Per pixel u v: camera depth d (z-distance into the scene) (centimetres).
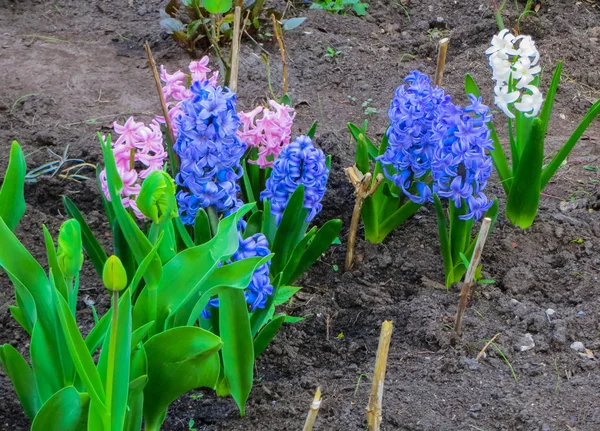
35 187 200
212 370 145
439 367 166
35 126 218
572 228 192
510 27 265
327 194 200
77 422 138
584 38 257
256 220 167
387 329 140
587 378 165
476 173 168
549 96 185
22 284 138
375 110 228
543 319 174
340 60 253
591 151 214
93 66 246
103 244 189
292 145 161
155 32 267
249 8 253
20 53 250
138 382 140
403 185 179
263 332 156
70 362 141
